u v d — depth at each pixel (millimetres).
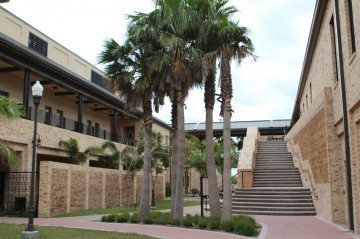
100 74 33625
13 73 24141
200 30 15250
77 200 21453
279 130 48281
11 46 19797
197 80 16219
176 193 15508
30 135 21156
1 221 16594
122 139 34375
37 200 19141
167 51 15773
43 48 26703
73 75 25250
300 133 24578
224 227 13344
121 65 17141
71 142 24250
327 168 16125
